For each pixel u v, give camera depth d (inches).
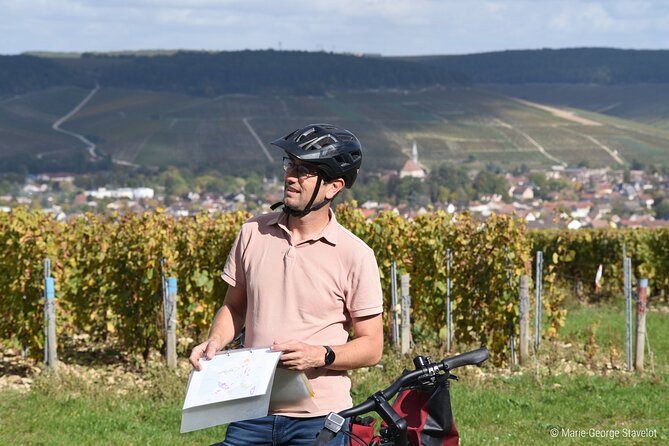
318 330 183.0
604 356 601.0
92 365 576.7
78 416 438.9
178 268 604.4
